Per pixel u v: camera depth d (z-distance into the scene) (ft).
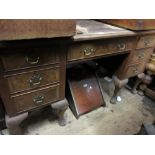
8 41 1.59
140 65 3.87
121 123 3.61
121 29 2.94
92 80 3.92
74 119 3.57
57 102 2.72
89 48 2.45
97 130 3.34
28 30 1.50
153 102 4.47
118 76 3.75
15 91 2.05
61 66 2.29
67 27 1.74
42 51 1.94
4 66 1.76
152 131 2.29
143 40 3.31
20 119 2.36
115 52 2.95
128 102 4.37
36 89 2.24
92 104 3.79
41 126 3.31
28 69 1.97
